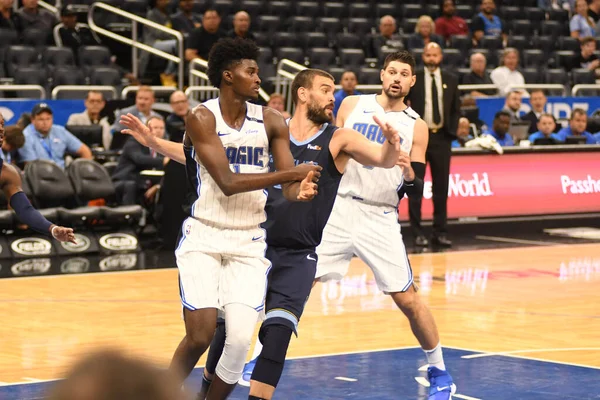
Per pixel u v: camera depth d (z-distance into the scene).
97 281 11.90
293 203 5.45
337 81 19.28
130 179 14.95
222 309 5.12
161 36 20.31
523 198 17.39
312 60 20.52
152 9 20.64
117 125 15.31
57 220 14.00
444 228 15.27
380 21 22.67
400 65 6.88
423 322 6.50
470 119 18.19
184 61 19.58
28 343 8.33
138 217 14.50
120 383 1.18
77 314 9.73
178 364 5.08
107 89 16.94
